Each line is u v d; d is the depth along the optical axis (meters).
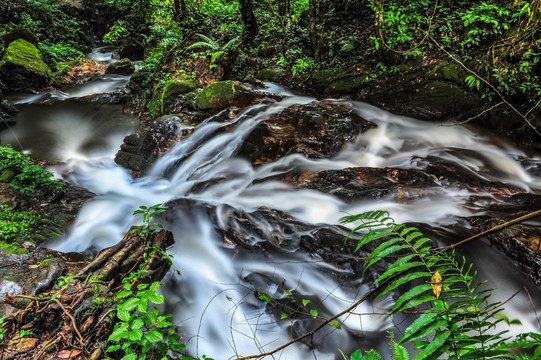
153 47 12.46
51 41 14.47
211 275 4.39
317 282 3.96
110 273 3.49
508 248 3.87
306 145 6.39
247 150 6.46
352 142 6.61
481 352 1.44
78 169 7.25
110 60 15.19
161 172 6.98
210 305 4.05
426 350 1.42
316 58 9.02
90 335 2.88
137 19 17.75
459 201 4.88
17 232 4.60
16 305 3.18
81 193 6.33
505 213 4.50
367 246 4.05
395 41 7.83
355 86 8.02
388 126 7.11
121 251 3.71
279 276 4.14
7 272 3.65
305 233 4.52
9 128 8.61
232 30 10.25
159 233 4.04
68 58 13.93
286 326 3.62
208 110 7.78
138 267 3.72
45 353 2.73
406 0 8.50
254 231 4.69
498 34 7.00
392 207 4.93
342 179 5.45
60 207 5.79
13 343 2.78
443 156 6.18
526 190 5.39
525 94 6.48
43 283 3.49
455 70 7.20
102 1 17.75
